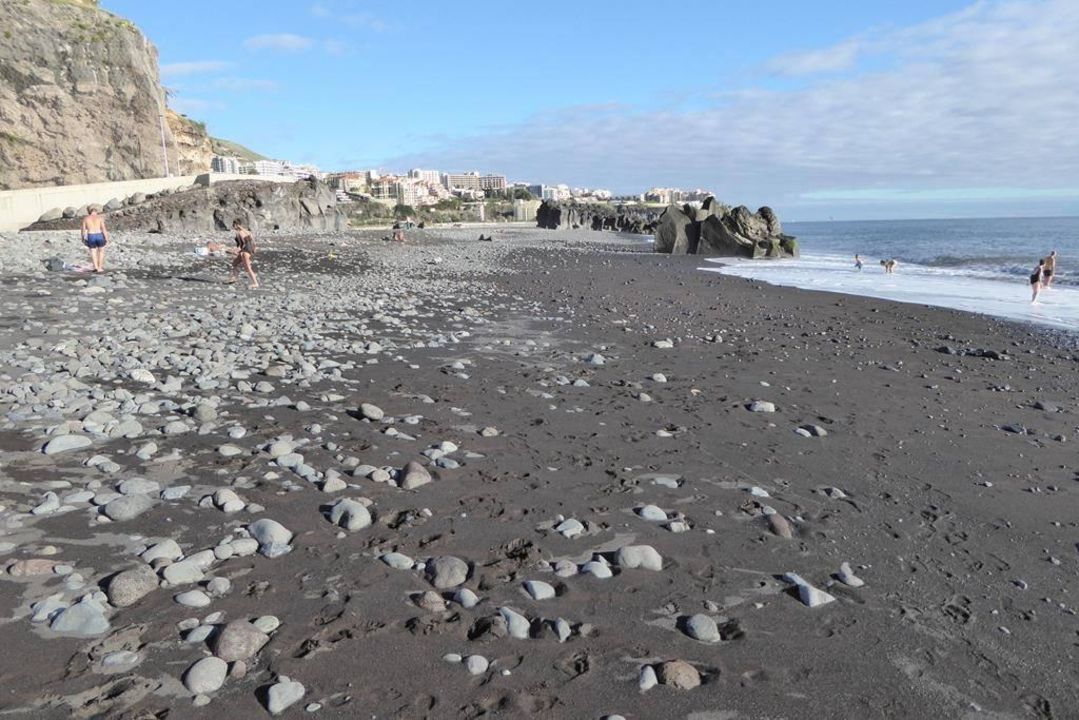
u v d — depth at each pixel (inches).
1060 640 142.8
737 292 907.4
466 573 155.1
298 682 114.4
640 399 327.0
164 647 121.4
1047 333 598.5
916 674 129.3
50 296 538.3
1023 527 199.9
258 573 149.9
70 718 102.4
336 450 231.0
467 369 375.9
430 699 114.0
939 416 323.6
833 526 195.2
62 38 2124.8
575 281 996.6
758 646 135.7
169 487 189.8
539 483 215.0
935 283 1066.1
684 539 181.6
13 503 174.9
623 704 116.5
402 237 1937.7
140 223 1675.7
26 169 2058.3
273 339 425.1
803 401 341.1
